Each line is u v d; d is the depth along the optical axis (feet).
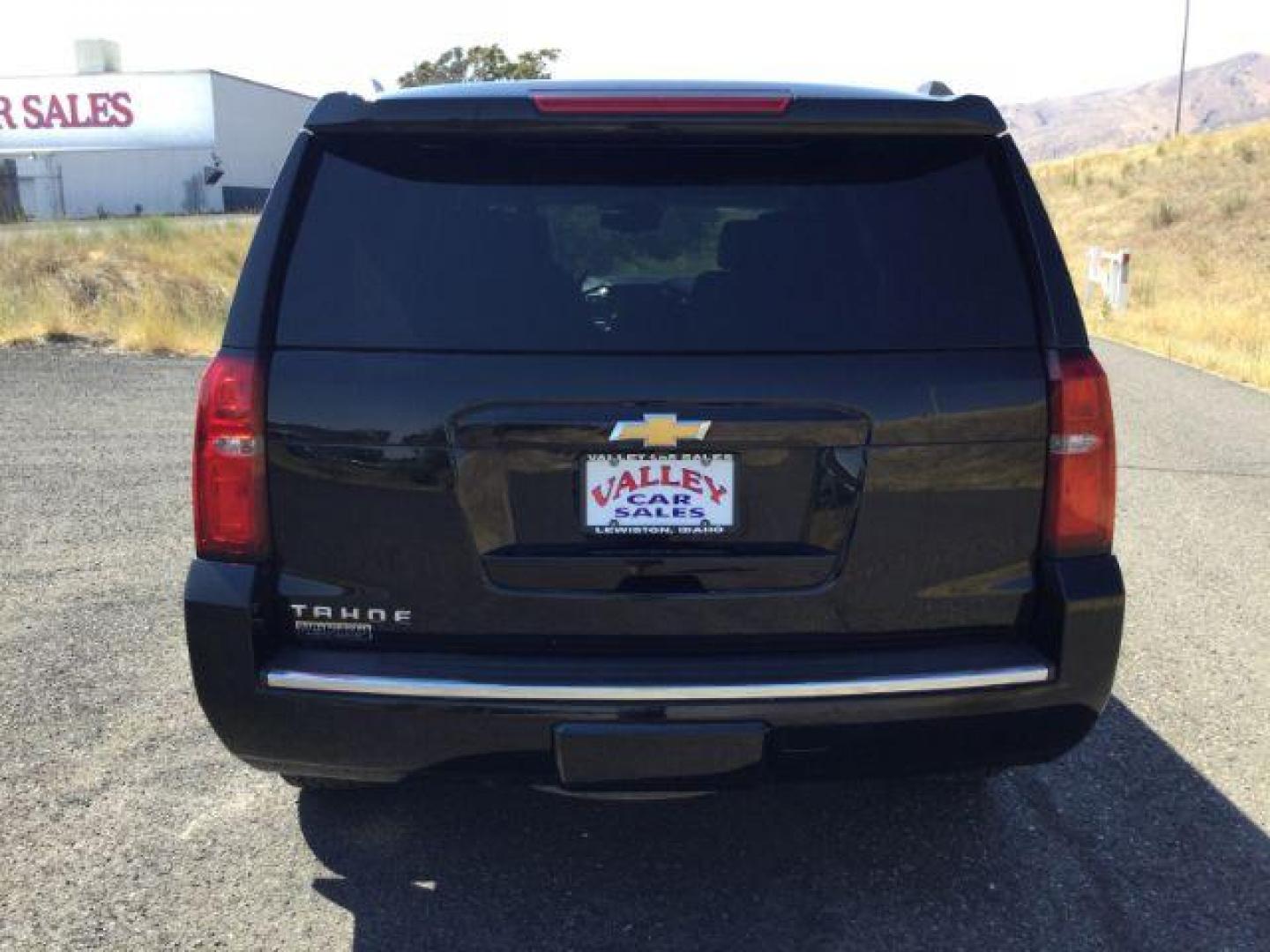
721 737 8.35
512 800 11.48
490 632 8.56
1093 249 75.15
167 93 168.86
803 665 8.50
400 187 8.57
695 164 8.61
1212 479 25.99
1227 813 11.24
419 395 8.27
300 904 9.64
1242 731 13.08
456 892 9.86
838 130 8.45
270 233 8.50
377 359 8.32
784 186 8.62
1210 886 9.96
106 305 50.83
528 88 8.68
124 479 24.71
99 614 16.58
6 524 21.15
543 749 8.47
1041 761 9.07
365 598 8.57
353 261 8.48
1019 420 8.50
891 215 8.59
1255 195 110.93
